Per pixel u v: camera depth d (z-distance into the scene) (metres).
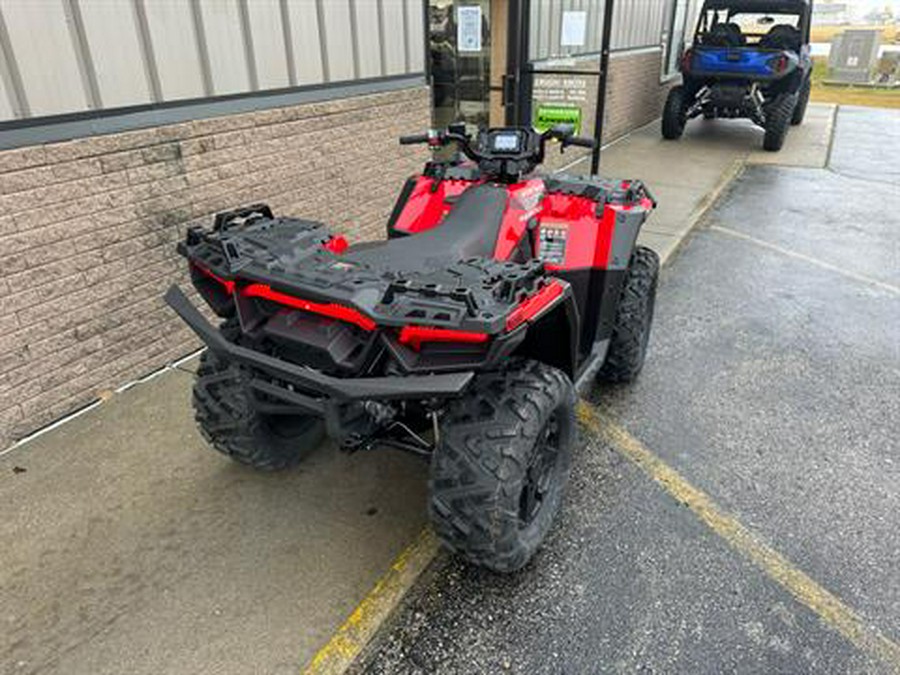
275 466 2.89
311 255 2.28
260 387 2.24
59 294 3.26
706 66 10.48
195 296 3.94
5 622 2.29
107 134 3.34
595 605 2.39
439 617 2.34
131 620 2.29
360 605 2.36
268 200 4.37
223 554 2.57
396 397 1.90
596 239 3.19
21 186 3.01
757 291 5.29
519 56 6.68
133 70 3.41
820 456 3.25
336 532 2.68
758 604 2.41
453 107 7.66
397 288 1.99
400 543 2.63
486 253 2.75
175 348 3.88
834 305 5.05
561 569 2.54
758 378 3.96
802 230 6.86
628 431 3.41
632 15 10.41
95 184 3.30
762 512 2.86
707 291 5.28
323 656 2.17
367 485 2.94
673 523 2.78
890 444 3.35
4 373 3.11
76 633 2.25
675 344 4.37
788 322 4.74
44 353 3.25
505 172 3.25
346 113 4.83
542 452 2.51
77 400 3.44
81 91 3.20
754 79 10.25
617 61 10.12
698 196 7.83
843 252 6.23
